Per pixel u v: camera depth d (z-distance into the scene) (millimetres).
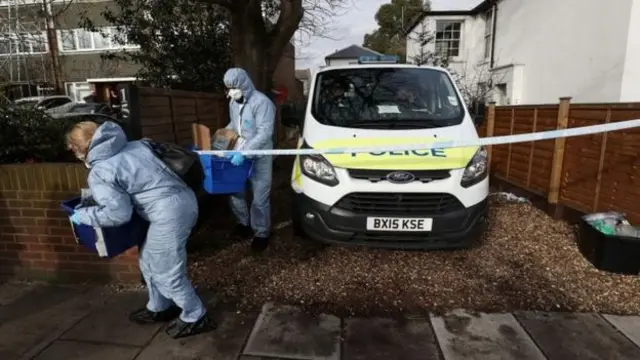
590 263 3805
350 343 2740
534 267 3748
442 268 3732
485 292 3346
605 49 8898
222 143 3596
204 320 2840
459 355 2619
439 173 3336
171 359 2580
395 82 4512
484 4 15188
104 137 2293
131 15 9195
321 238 3525
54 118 4191
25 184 3443
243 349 2676
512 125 6551
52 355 2629
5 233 3566
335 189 3393
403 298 3268
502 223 4930
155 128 4066
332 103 4305
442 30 17047
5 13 16891
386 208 3367
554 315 3045
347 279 3545
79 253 3537
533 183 5832
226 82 3613
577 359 2578
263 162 3830
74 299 3311
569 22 10273
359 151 3389
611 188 4195
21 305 3232
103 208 2287
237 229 4418
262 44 6809
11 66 16109
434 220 3322
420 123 3951
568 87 10344
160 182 2467
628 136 3945
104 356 2613
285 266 3777
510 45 13586
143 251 2645
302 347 2697
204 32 9000
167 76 8852
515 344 2725
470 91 14641
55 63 17375
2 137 3572
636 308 3111
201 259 3941
